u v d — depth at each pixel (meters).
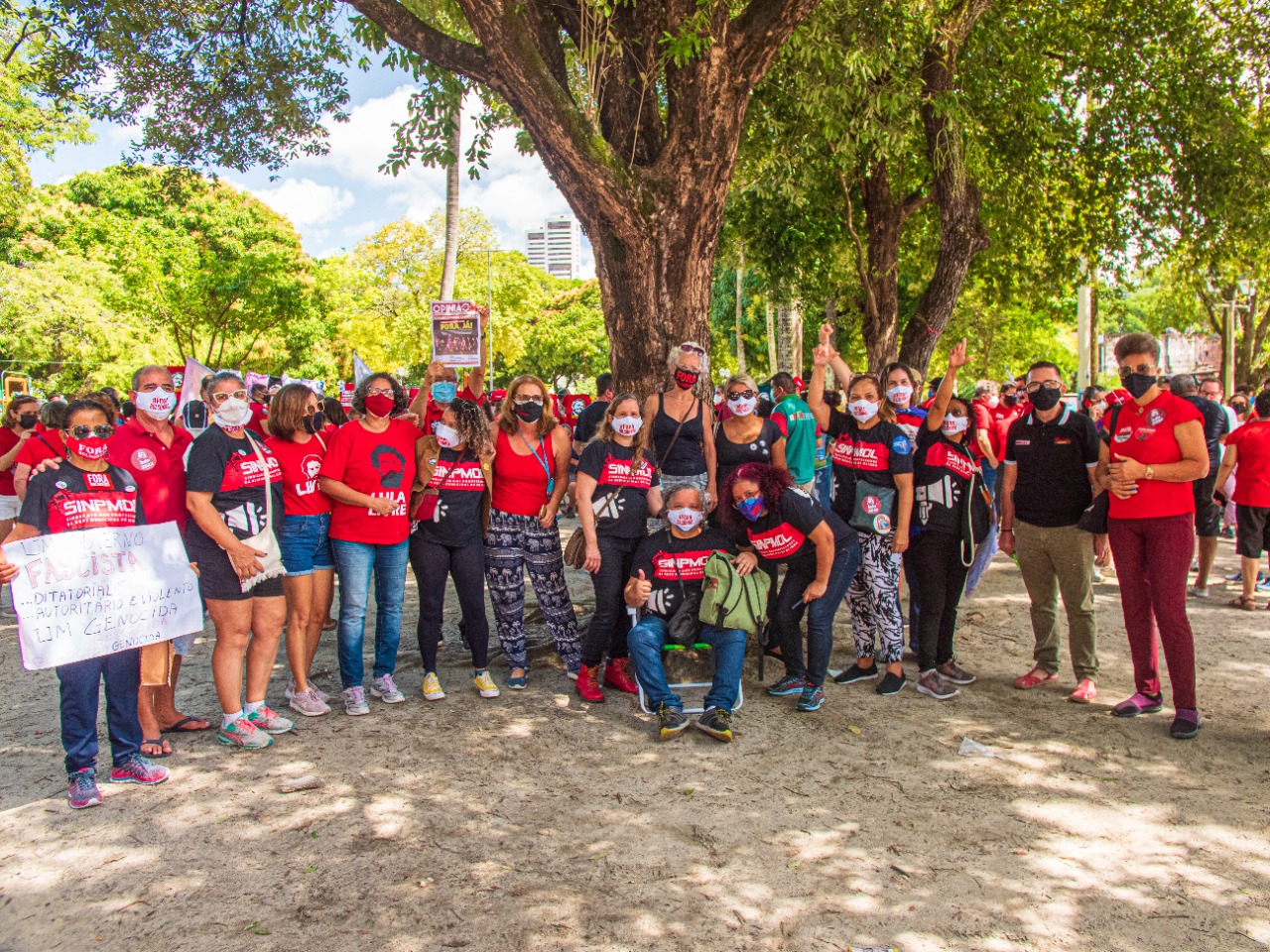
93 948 2.90
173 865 3.42
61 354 27.59
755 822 3.76
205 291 31.45
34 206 31.05
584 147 5.67
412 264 36.81
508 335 41.50
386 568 5.28
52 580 3.88
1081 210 14.84
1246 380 28.83
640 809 3.89
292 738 4.75
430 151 8.58
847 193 13.65
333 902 3.15
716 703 4.80
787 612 5.33
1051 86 13.80
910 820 3.76
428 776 4.24
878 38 9.91
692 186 6.10
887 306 14.17
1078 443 5.32
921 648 5.45
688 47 5.57
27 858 3.47
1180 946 2.86
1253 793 3.99
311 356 36.91
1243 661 6.06
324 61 9.14
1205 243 15.09
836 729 4.86
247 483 4.52
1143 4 12.74
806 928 2.98
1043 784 4.11
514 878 3.32
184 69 8.77
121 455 4.45
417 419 5.63
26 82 15.22
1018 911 3.07
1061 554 5.34
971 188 12.24
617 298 6.31
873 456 5.41
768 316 24.28
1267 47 12.83
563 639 5.75
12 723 5.04
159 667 4.37
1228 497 10.11
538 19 6.55
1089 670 5.33
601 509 5.39
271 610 4.72
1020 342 32.91
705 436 5.74
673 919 3.04
